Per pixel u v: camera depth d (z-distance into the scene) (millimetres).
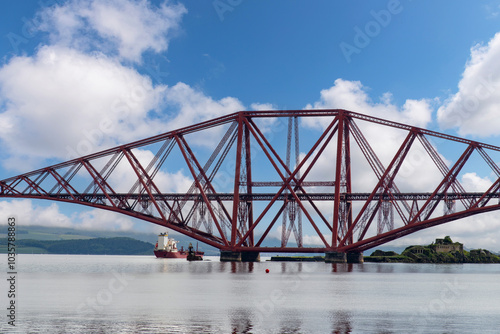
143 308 43625
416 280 89312
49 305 45344
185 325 35000
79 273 104500
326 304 48750
